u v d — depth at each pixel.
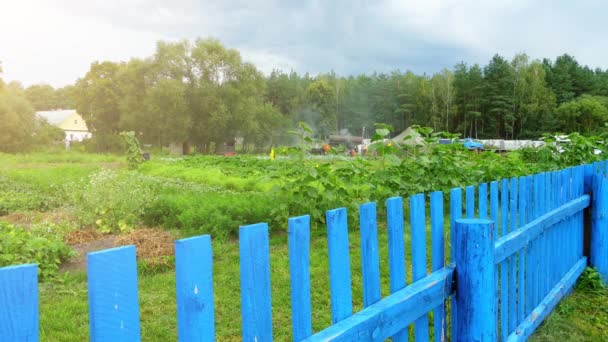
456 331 2.37
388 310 1.82
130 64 52.72
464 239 2.29
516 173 8.32
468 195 2.67
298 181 6.54
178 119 48.28
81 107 58.91
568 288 4.18
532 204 3.42
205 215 6.99
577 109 64.69
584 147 8.55
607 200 4.70
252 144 58.69
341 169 6.79
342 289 1.69
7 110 42.31
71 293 4.48
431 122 75.62
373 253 1.88
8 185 14.23
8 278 0.87
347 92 87.88
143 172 20.58
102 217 7.74
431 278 2.20
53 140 52.56
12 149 42.72
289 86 85.62
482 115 74.25
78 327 3.62
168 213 8.12
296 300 1.50
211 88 49.75
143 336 3.44
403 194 6.94
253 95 54.44
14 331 0.87
